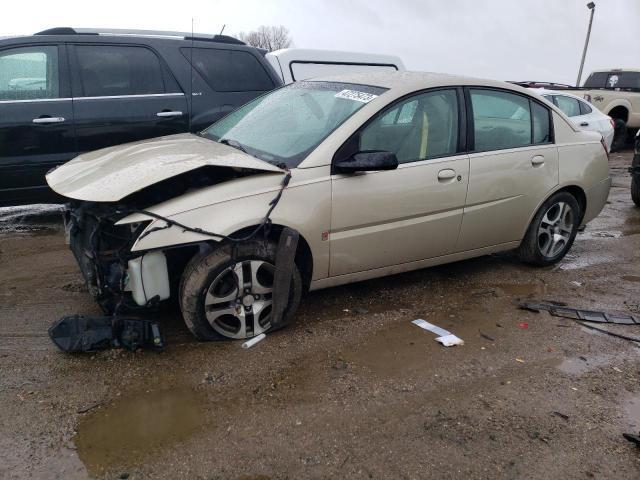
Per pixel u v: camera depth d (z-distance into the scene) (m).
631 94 14.26
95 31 5.84
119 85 5.83
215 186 3.26
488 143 4.30
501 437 2.65
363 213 3.66
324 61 7.52
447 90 4.12
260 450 2.51
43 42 5.55
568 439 2.65
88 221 3.40
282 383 3.02
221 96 6.26
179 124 6.07
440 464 2.46
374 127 3.73
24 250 5.21
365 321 3.82
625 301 4.33
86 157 3.90
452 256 4.33
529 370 3.26
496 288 4.50
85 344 3.20
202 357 3.25
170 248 3.07
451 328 3.76
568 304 4.23
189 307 3.27
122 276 3.20
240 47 6.47
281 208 3.34
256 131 4.07
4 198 5.56
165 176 3.04
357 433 2.64
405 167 3.82
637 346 3.60
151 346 3.26
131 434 2.59
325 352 3.37
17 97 5.45
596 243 5.98
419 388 3.03
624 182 10.11
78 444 2.51
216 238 3.13
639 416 2.86
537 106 4.68
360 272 3.85
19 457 2.42
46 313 3.81
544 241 4.92
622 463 2.51
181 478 2.33
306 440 2.58
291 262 3.34
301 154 3.57
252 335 3.48
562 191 4.88
